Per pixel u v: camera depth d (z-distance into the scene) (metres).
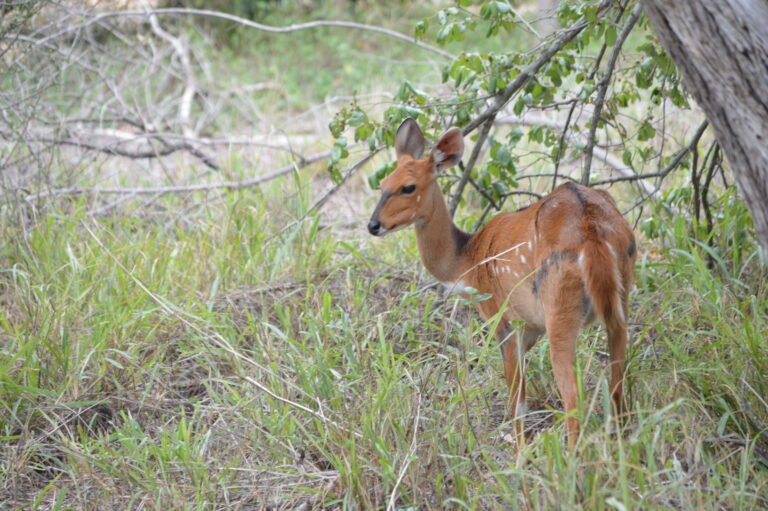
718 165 10.73
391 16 24.77
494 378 8.97
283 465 7.84
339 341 9.39
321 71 22.12
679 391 7.83
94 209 13.80
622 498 6.26
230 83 20.81
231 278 11.42
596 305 7.45
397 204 8.97
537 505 6.33
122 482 7.89
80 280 10.78
